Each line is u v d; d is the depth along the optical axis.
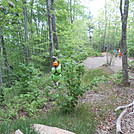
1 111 4.78
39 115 4.76
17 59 11.97
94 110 5.05
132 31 13.45
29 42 9.20
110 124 4.14
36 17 16.67
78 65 4.77
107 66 13.83
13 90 6.05
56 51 5.47
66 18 13.34
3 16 3.69
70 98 4.35
